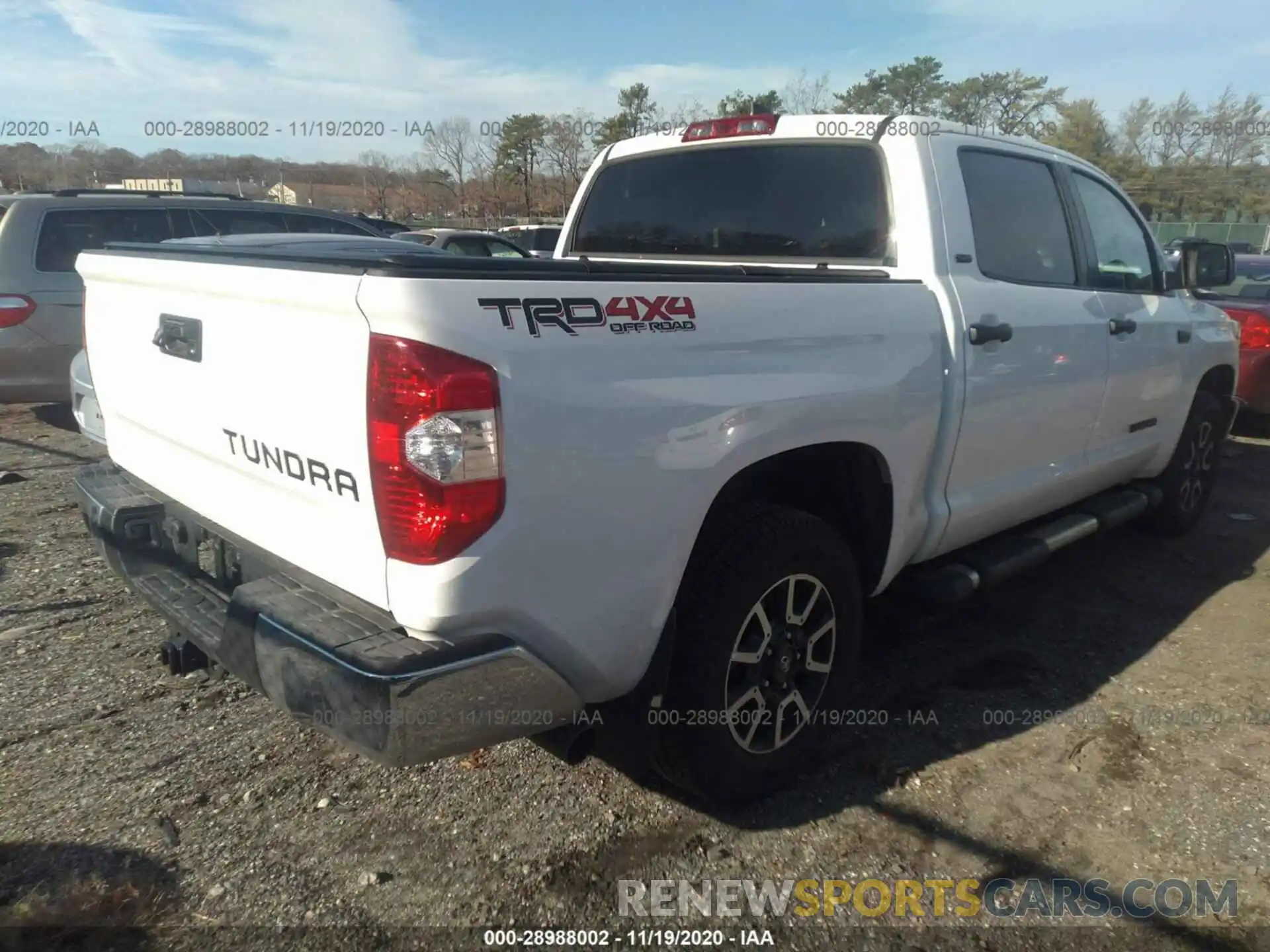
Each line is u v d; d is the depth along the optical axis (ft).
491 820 9.22
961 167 11.57
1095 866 8.79
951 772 10.21
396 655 6.65
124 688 11.59
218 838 8.87
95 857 8.55
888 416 9.70
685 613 8.56
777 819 9.37
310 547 7.61
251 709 11.18
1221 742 10.87
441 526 6.55
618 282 7.47
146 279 9.21
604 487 7.24
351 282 6.59
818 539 9.36
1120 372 13.98
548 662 7.39
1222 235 117.39
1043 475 12.84
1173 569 16.49
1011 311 11.49
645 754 8.61
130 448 10.58
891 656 12.99
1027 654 13.12
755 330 8.36
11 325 22.88
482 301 6.64
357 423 6.78
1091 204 14.30
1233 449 26.22
